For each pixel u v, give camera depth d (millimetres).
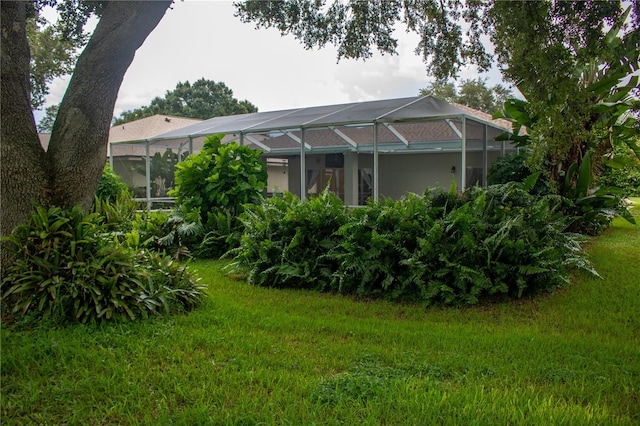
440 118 10148
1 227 5195
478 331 5184
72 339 4348
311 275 7285
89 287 4836
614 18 5383
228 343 4527
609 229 11875
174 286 5898
